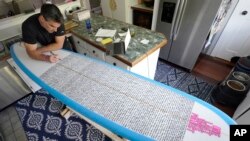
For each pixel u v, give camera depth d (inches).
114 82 43.3
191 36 87.1
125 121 33.5
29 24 54.7
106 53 61.5
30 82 80.2
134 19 115.0
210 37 91.0
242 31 95.0
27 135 69.0
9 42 72.3
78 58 54.1
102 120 34.2
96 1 122.7
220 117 33.8
